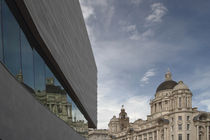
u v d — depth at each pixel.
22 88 11.71
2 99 9.66
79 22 30.86
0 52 10.48
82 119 31.61
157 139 98.00
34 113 13.18
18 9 12.48
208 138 87.19
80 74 28.86
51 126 16.23
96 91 50.09
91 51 43.12
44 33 15.22
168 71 131.62
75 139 24.78
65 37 21.56
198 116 88.19
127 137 118.56
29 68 13.98
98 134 144.75
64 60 20.53
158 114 114.19
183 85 94.94
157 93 121.69
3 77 9.80
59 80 20.75
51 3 17.17
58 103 19.94
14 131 10.64
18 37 12.56
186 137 86.94
